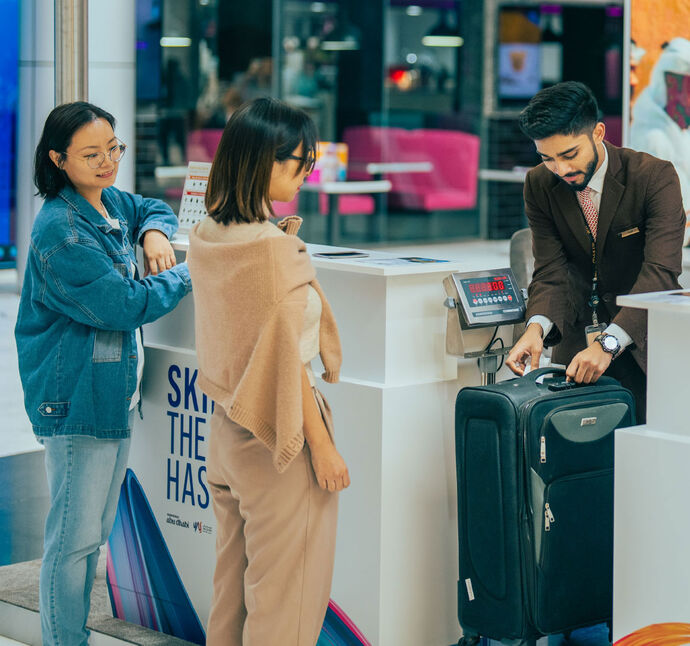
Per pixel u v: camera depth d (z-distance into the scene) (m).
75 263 2.83
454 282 2.90
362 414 2.88
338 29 11.52
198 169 3.50
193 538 3.28
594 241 3.02
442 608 3.04
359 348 2.93
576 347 3.12
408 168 12.07
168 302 2.95
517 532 2.70
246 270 2.31
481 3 12.35
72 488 2.96
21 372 3.02
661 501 2.48
